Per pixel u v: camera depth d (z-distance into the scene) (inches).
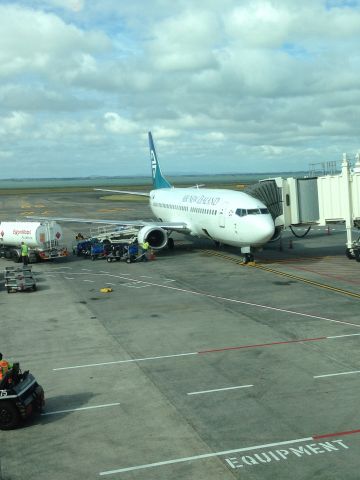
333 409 636.7
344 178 1697.8
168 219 2250.2
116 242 2047.2
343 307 1128.8
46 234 1827.0
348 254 1739.7
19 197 6909.5
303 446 552.7
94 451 558.6
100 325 1045.8
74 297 1301.7
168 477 505.0
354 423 599.5
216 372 774.5
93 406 671.1
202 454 544.1
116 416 639.1
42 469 527.5
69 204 5172.2
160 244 1925.4
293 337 932.0
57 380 763.4
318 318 1049.5
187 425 608.7
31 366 824.9
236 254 1923.0
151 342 928.3
